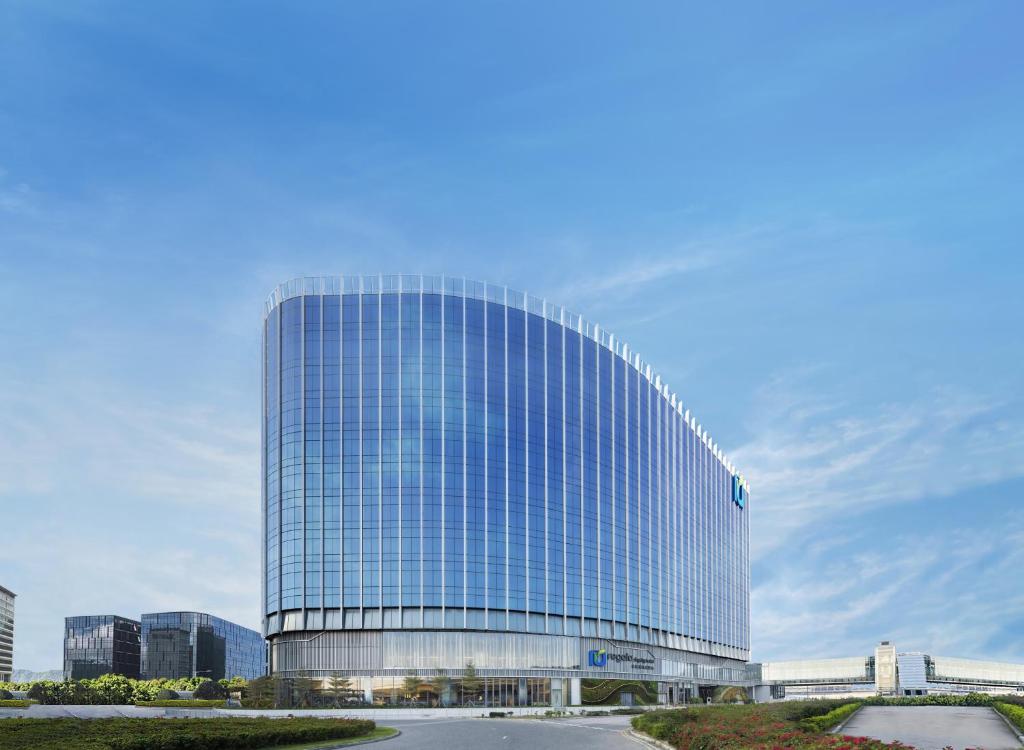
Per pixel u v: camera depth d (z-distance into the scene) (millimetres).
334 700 132250
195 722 60938
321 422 140625
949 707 99750
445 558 138250
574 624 153375
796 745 38844
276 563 139750
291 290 147375
